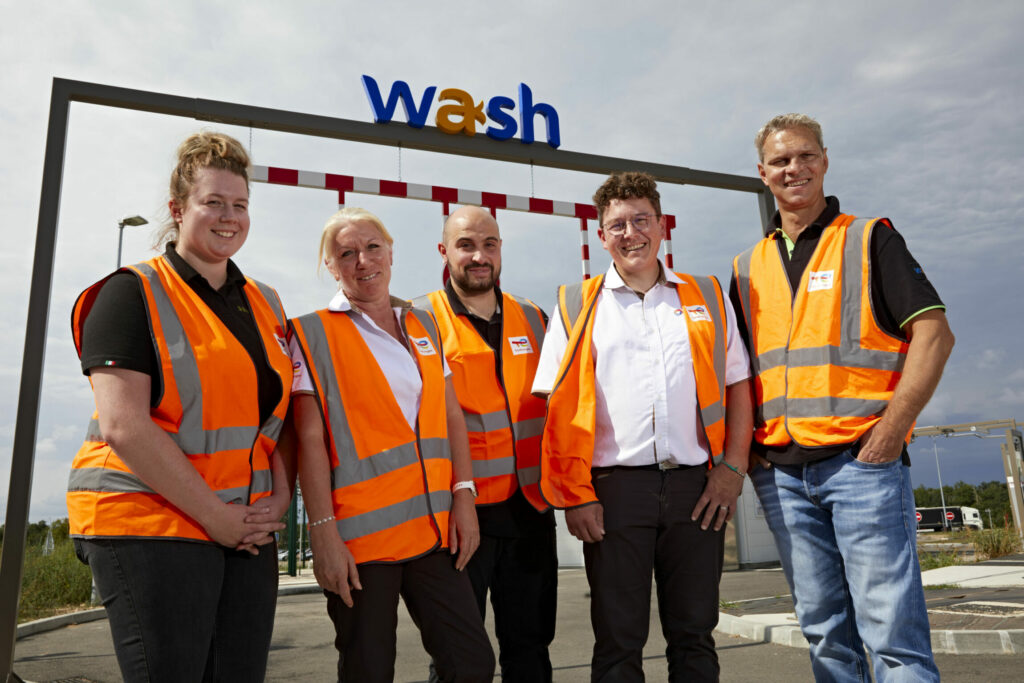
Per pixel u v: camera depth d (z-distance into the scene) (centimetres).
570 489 300
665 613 299
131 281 212
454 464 288
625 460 299
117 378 199
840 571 291
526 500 345
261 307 249
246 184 236
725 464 301
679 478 299
